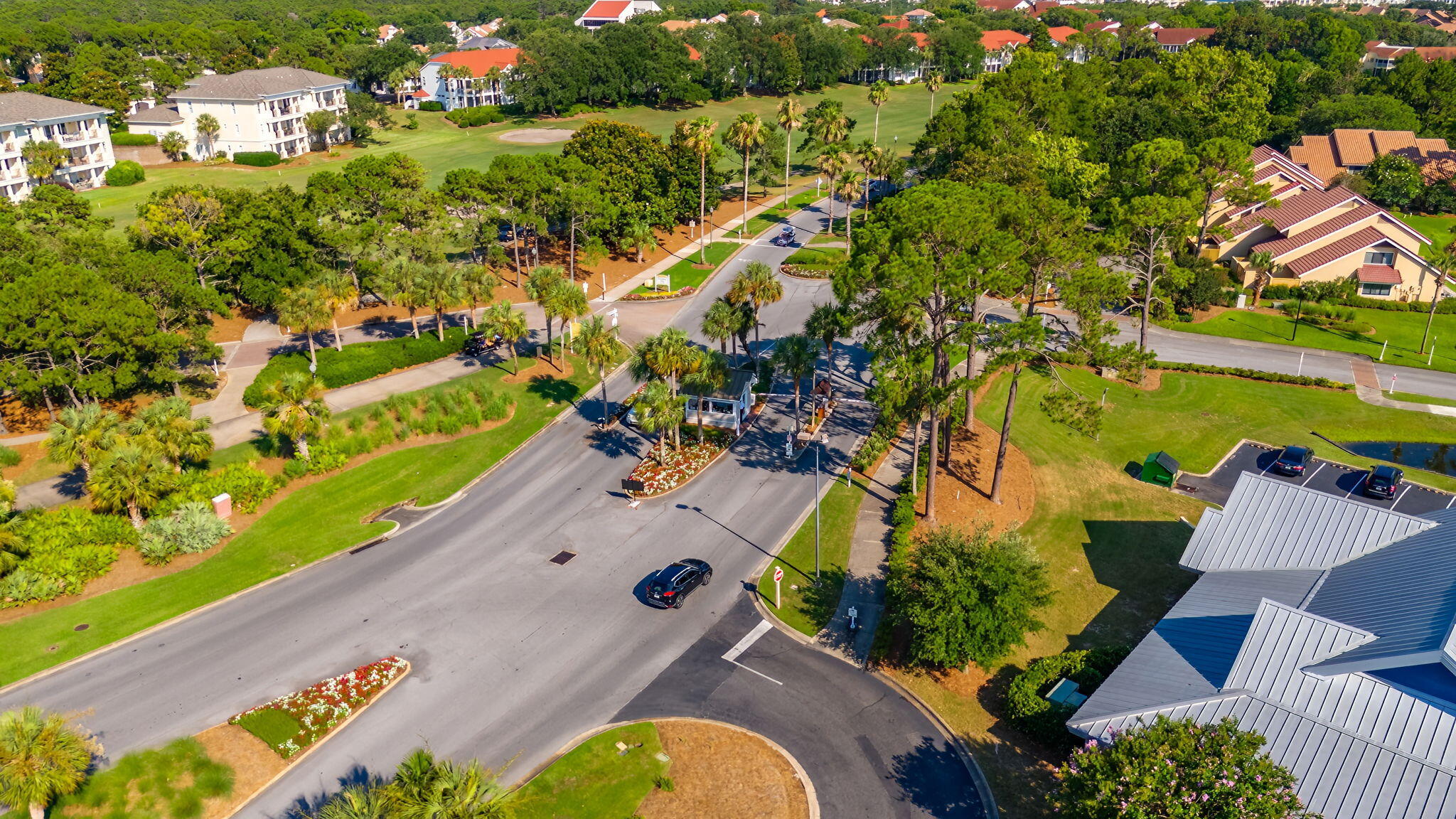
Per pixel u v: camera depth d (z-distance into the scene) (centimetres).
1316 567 4181
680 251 10988
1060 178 9788
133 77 16888
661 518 5509
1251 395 7331
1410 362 7981
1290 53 18025
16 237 7288
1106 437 6669
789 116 12600
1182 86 12756
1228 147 8775
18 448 6034
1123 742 3033
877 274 4681
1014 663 4256
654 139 11250
